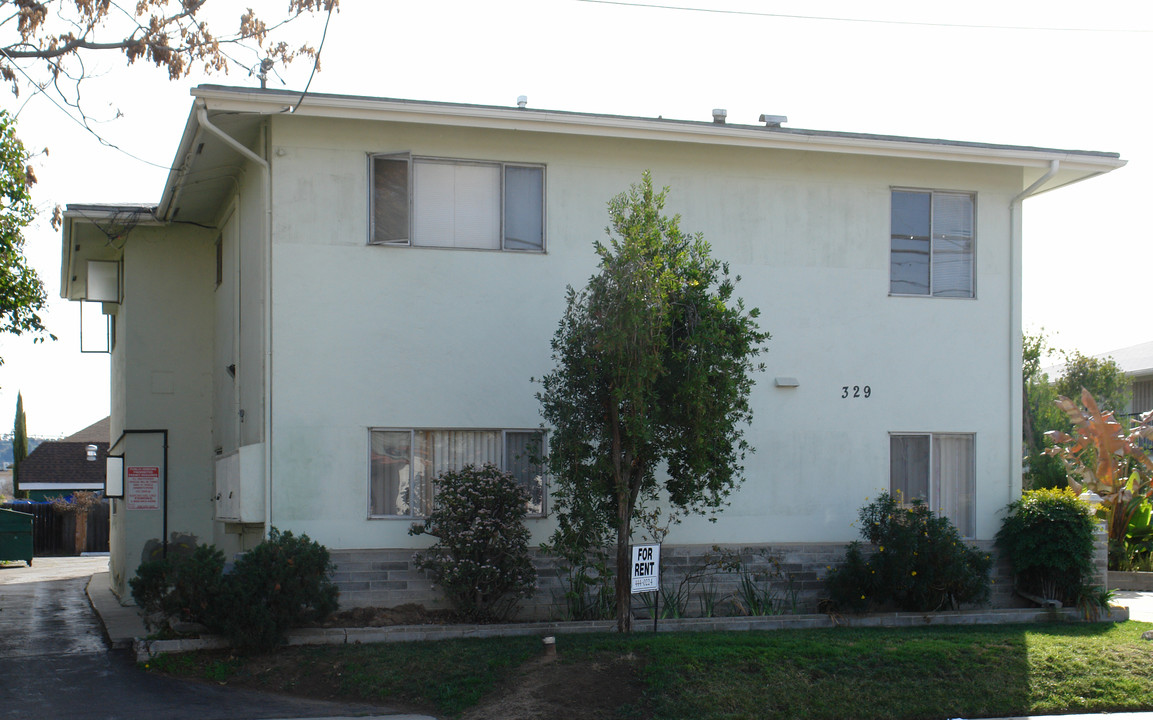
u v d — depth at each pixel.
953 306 14.77
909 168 14.68
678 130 13.26
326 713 9.14
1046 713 9.61
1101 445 20.86
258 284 12.86
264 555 11.12
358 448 12.62
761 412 13.97
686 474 11.53
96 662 11.04
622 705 9.22
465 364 12.98
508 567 12.08
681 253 11.23
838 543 14.08
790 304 14.17
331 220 12.67
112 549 19.98
